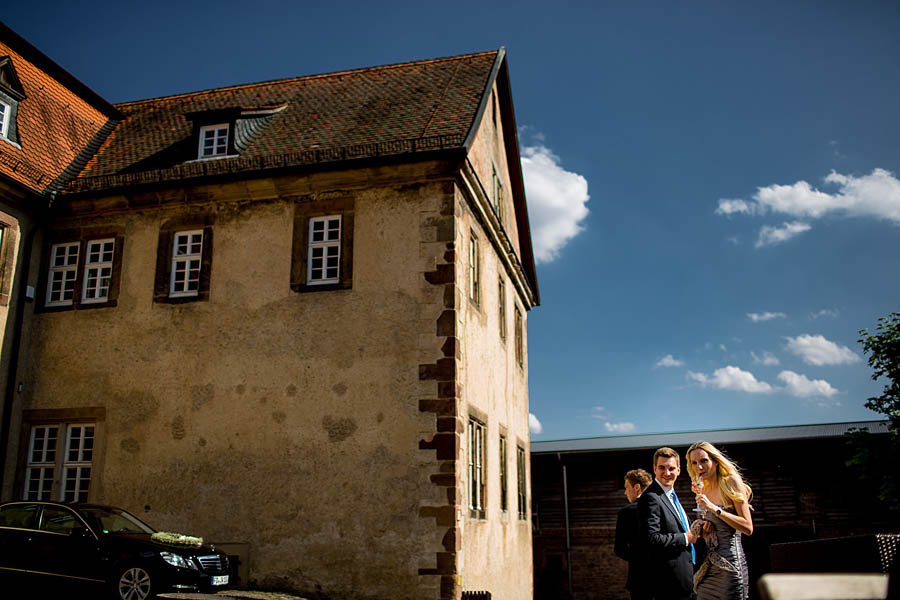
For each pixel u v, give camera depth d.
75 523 11.45
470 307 15.20
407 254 14.32
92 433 15.48
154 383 14.99
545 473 30.97
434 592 12.65
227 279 15.14
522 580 19.61
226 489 14.05
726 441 28.77
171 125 18.97
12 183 15.42
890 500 22.77
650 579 6.23
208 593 11.76
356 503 13.38
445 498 13.02
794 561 6.27
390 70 19.69
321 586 13.14
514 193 22.38
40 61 18.09
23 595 11.14
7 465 15.14
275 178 15.06
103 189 15.91
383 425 13.62
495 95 19.64
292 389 14.24
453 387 13.52
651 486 6.58
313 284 14.70
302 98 18.94
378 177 14.66
